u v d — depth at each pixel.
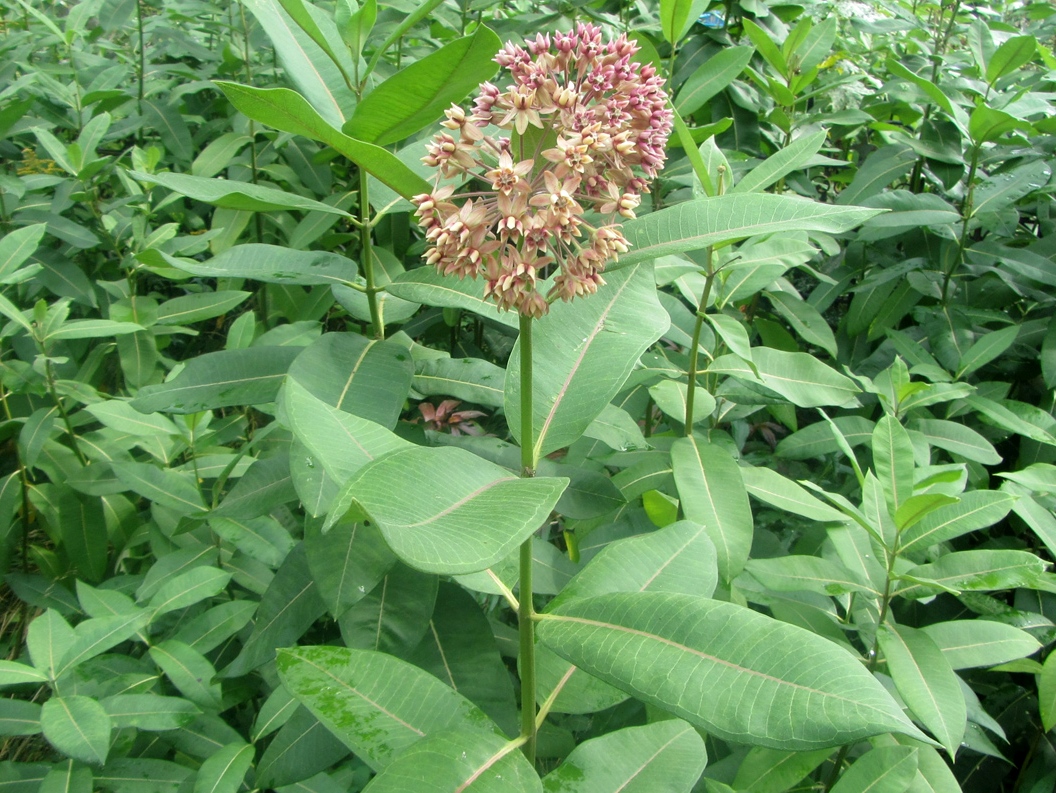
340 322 1.38
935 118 1.19
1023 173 1.06
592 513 0.72
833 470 1.11
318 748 0.67
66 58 1.48
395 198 0.76
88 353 1.26
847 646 0.76
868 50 1.62
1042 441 0.87
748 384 0.84
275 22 0.71
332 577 0.66
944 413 1.05
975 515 0.69
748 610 0.48
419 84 0.53
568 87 0.48
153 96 1.44
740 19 1.33
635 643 0.48
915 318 1.11
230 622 0.77
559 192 0.46
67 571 1.06
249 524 0.81
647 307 0.62
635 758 0.57
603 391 0.56
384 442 0.48
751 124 1.28
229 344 0.95
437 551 0.38
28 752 0.93
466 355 1.17
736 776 0.71
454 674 0.71
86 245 1.12
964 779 0.88
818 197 1.47
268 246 0.74
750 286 0.89
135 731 0.73
